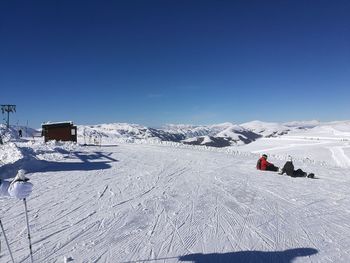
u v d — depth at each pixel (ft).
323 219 28.12
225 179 47.55
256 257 19.81
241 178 48.93
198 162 67.82
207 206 31.63
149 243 21.76
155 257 19.57
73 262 18.60
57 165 57.21
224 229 24.90
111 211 29.04
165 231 24.17
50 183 41.34
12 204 30.48
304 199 35.60
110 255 19.70
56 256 19.38
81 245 21.16
